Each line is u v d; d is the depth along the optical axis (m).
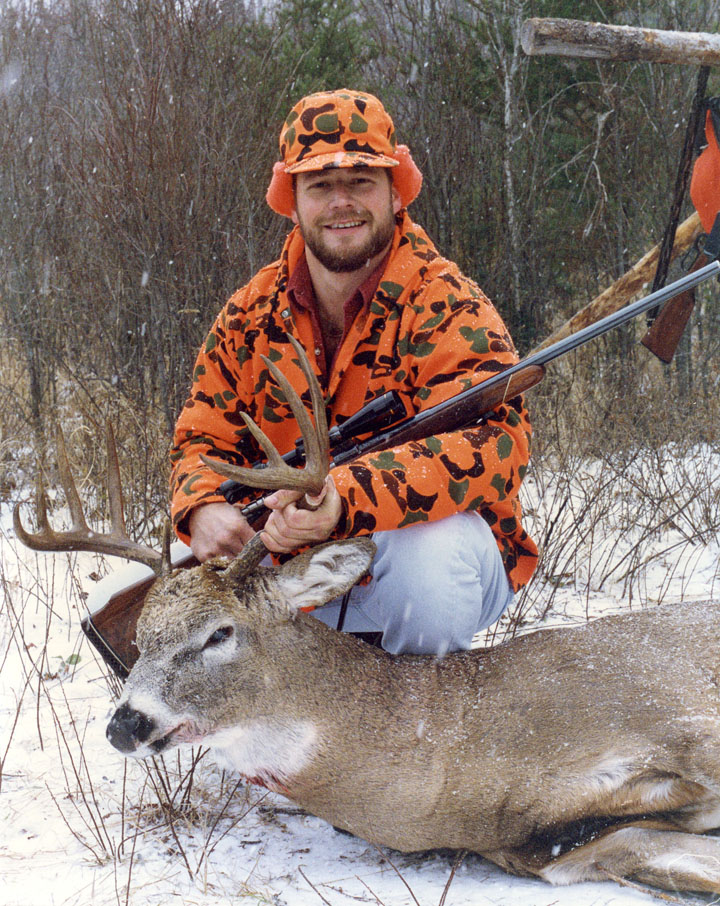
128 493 5.93
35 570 5.38
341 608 3.55
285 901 2.83
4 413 7.11
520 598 5.05
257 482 2.83
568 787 2.98
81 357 7.24
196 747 3.78
